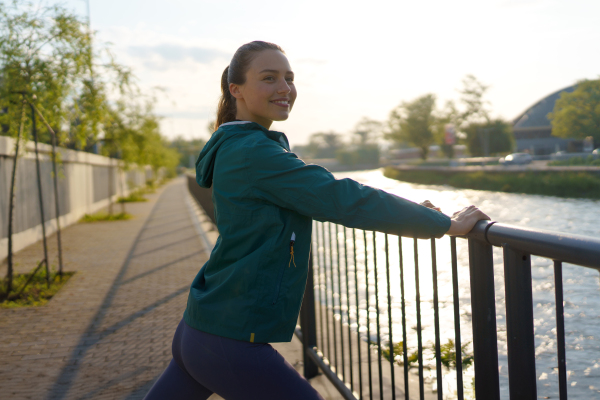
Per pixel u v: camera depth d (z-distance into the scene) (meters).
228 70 1.73
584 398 3.09
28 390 3.55
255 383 1.48
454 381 3.49
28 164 11.43
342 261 7.64
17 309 5.82
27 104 6.84
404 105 79.81
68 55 6.84
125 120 18.42
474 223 1.50
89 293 6.55
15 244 10.29
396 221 1.41
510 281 1.39
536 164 39.91
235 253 1.50
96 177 20.84
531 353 1.36
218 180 1.52
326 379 3.44
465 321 4.76
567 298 4.80
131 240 11.62
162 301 5.99
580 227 11.17
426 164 61.06
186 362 1.58
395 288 6.09
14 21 6.51
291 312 1.49
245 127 1.55
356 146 126.25
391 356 2.15
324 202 1.39
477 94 62.66
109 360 4.12
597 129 23.02
